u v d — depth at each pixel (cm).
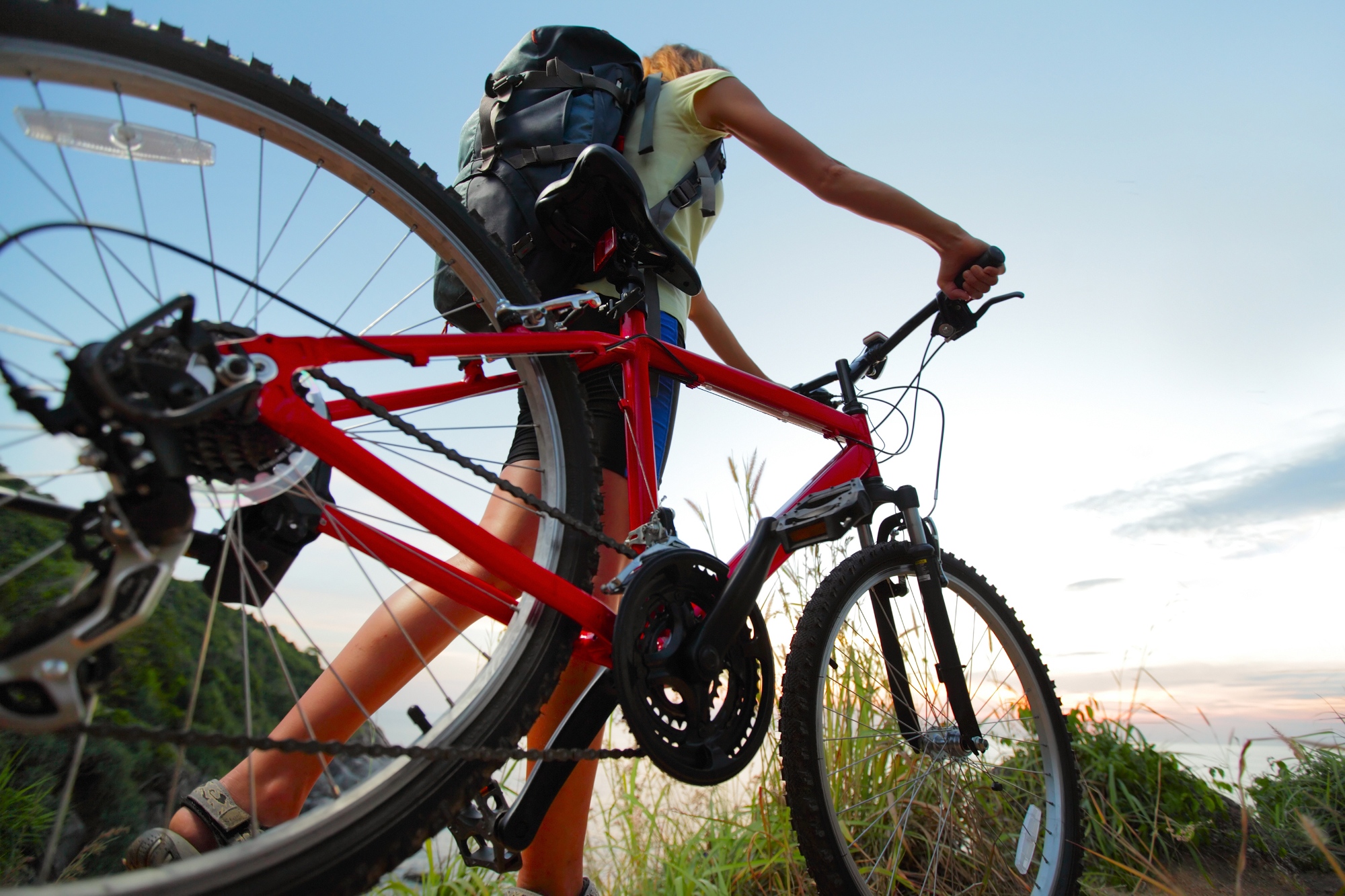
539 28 162
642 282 138
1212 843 205
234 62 99
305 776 120
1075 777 159
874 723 184
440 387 131
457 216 120
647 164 162
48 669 64
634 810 203
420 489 97
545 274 146
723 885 176
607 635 114
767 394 154
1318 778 211
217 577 87
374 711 132
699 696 117
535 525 148
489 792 108
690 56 195
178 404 73
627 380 138
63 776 170
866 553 146
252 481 86
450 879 169
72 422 69
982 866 164
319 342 93
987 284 155
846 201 156
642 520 134
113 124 90
